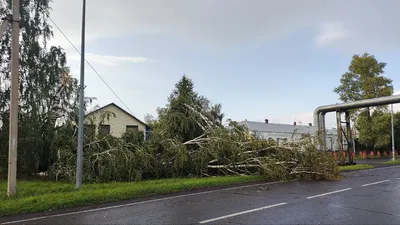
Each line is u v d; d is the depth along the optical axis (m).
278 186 13.41
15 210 8.41
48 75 17.75
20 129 15.91
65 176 14.70
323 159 16.33
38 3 18.14
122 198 10.38
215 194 11.33
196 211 8.40
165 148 16.52
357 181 15.22
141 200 10.23
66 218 7.80
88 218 7.77
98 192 10.69
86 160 14.48
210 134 18.02
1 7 16.97
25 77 17.16
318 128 26.62
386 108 44.28
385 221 7.07
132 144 16.11
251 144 17.64
